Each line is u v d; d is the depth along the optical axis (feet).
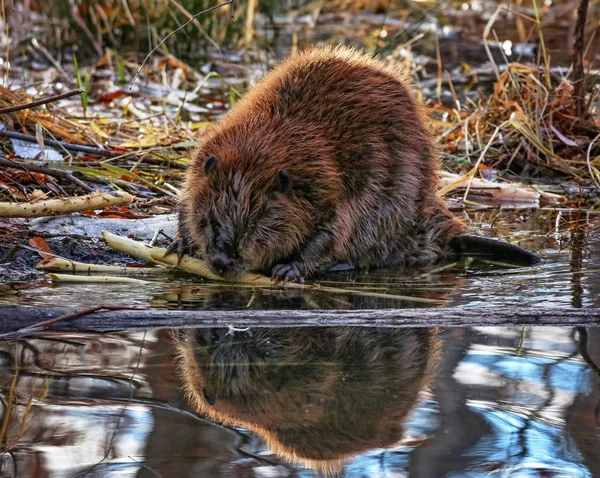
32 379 17.63
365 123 29.63
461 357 19.44
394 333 21.33
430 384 17.72
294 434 15.42
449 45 71.97
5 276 26.40
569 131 44.73
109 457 14.15
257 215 26.84
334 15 83.61
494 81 60.34
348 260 29.84
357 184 29.17
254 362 19.08
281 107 29.43
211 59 64.49
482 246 30.66
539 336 20.98
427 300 24.80
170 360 19.08
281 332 21.39
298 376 18.19
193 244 28.04
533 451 14.67
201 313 22.06
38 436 14.94
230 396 17.01
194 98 53.88
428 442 15.14
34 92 52.16
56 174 32.27
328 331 21.47
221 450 14.61
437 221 31.04
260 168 27.09
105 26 65.10
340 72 30.40
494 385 17.65
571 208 37.96
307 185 27.66
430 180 31.30
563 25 78.48
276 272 27.37
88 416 15.81
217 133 29.04
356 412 16.34
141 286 26.11
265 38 69.51
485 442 15.11
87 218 30.81
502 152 44.32
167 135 42.16
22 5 65.46
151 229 31.01
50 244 28.99
